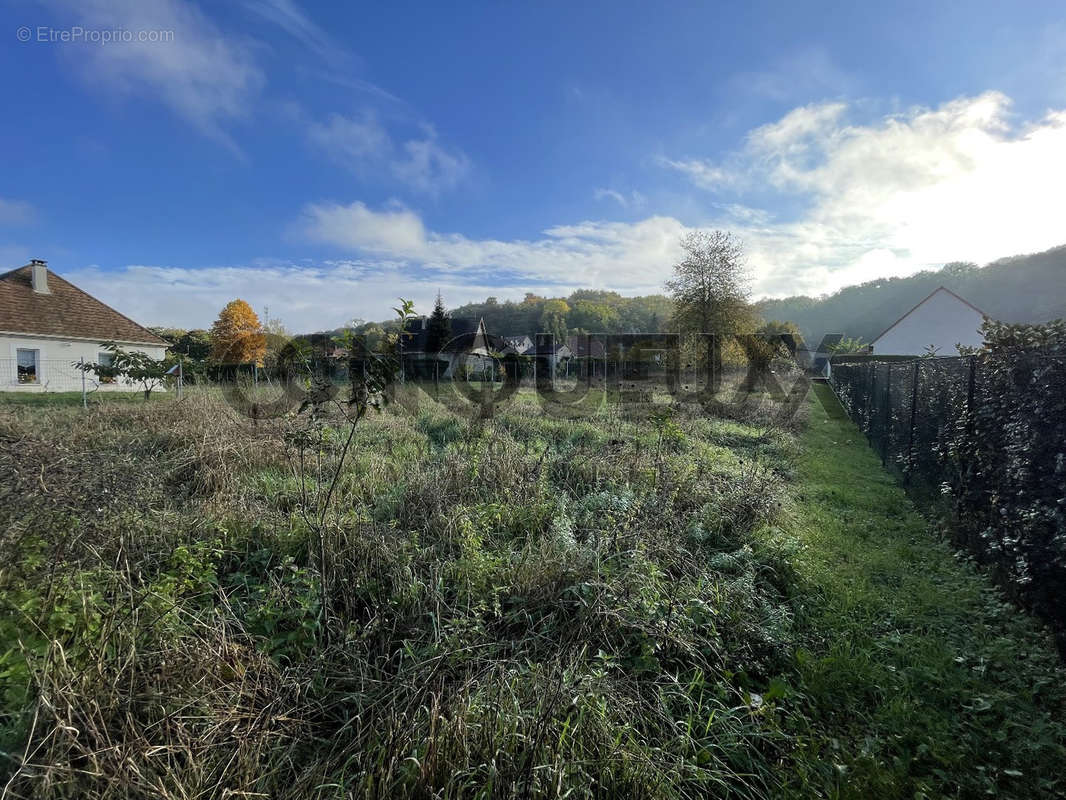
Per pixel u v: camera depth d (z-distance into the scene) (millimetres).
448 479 4336
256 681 1911
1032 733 1979
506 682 1948
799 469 6590
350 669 2096
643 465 5316
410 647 2211
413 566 2865
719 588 2908
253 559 2934
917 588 3277
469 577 2744
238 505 3531
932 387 5285
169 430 5844
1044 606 2768
